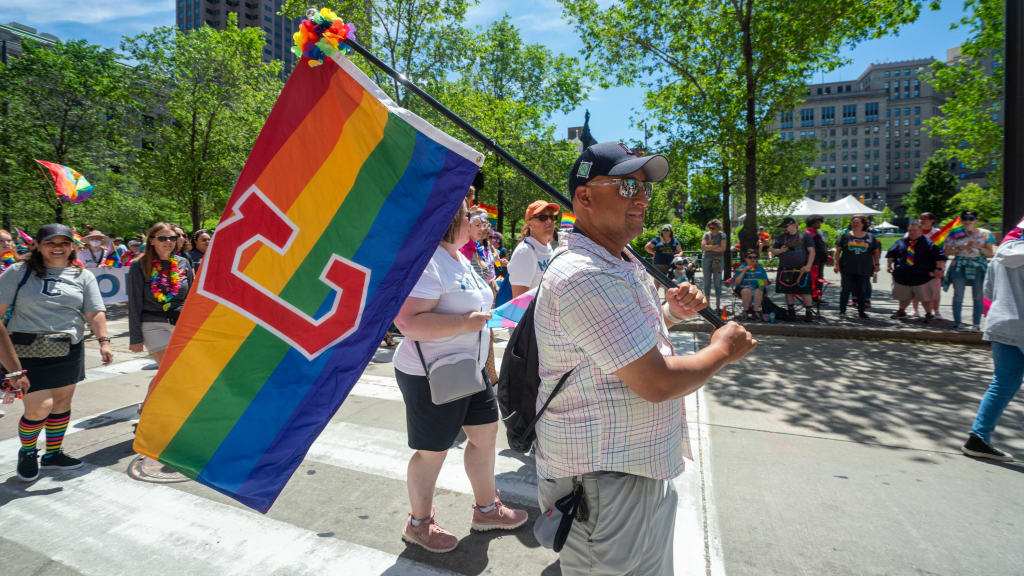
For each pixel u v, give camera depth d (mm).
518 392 1620
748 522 2967
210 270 1863
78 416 4926
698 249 25812
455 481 3561
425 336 2461
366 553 2750
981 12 14062
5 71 23172
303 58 1917
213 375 1842
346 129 1927
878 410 4801
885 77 145500
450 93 22125
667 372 1287
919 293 8742
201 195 23172
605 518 1424
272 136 1907
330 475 3627
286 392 1843
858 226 9305
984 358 6641
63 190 9758
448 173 1911
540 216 4121
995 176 16016
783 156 17625
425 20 18766
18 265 3678
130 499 3334
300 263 1887
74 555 2754
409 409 2680
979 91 15000
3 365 3289
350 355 1870
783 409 4840
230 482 1789
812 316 8961
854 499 3219
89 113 24641
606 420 1400
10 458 3994
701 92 15539
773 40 13734
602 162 1469
